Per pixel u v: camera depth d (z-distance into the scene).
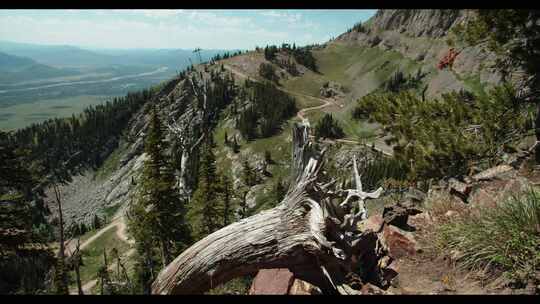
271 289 5.54
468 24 9.32
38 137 184.88
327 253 5.27
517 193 5.81
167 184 26.27
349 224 5.62
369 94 12.13
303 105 184.12
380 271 5.29
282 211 5.96
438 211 6.59
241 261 5.75
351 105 151.25
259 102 159.88
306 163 6.08
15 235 17.30
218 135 149.62
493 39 8.56
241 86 180.62
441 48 187.12
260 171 118.25
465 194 7.03
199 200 31.56
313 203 5.73
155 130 26.72
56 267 17.66
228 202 34.25
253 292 5.59
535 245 4.26
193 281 5.82
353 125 134.50
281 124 146.12
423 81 173.50
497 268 4.52
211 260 5.79
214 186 31.58
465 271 4.77
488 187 7.01
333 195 6.12
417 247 5.52
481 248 4.77
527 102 9.12
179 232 28.06
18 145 18.67
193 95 171.00
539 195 5.07
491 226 4.91
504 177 7.37
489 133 9.57
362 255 5.60
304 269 5.63
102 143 186.62
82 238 98.62
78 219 140.12
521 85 9.19
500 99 9.29
